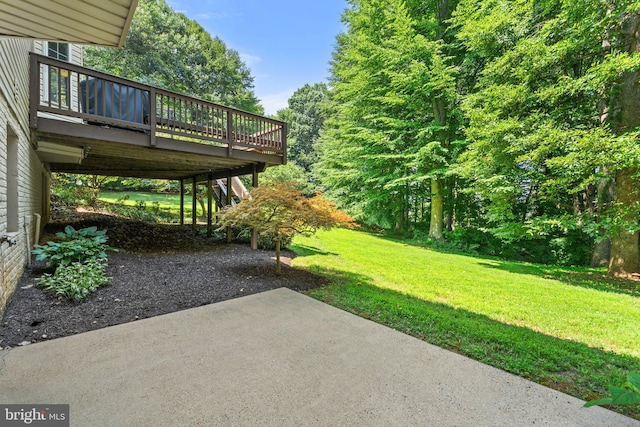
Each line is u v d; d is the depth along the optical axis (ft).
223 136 19.47
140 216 35.78
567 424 5.34
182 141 17.62
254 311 10.56
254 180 23.53
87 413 5.25
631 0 16.99
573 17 19.20
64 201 32.89
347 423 5.18
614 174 19.49
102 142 15.28
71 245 13.48
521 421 5.38
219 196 36.19
